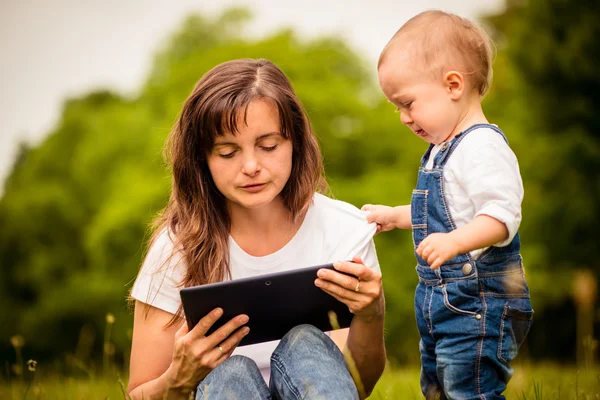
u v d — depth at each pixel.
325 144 17.08
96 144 20.98
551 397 3.31
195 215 2.74
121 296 18.11
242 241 2.82
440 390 2.73
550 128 15.36
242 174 2.55
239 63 2.65
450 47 2.69
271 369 2.37
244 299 2.31
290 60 19.58
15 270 22.02
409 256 15.07
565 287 13.88
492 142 2.56
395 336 14.66
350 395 2.20
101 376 5.23
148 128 20.27
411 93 2.73
